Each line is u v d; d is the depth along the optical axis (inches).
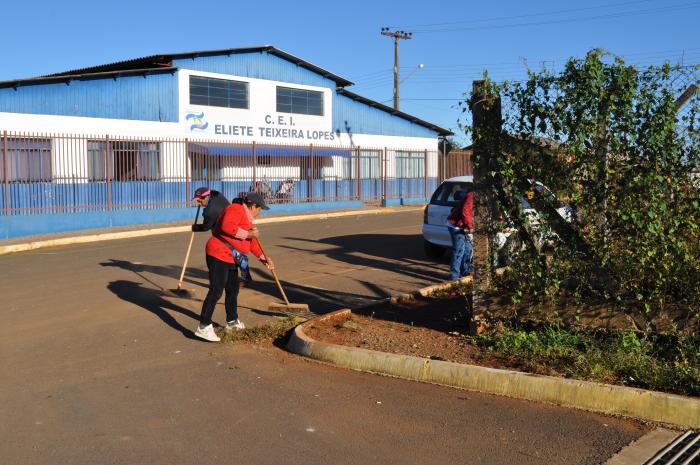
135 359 259.4
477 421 192.9
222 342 284.0
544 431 184.5
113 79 912.9
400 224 826.8
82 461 167.6
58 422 193.9
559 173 242.5
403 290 395.9
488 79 251.3
